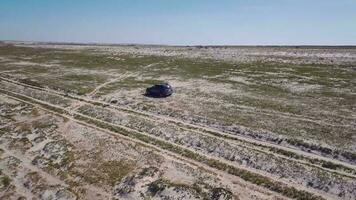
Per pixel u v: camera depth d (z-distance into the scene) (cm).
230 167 3444
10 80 7600
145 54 11475
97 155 3856
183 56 10538
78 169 3625
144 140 4166
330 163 3347
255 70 7594
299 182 3136
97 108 5338
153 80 7069
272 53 11119
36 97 6156
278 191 3038
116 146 4016
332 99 5162
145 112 5084
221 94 5753
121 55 11331
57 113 5269
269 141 3906
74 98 5950
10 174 3659
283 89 5888
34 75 8038
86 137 4328
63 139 4316
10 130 4769
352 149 3519
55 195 3238
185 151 3831
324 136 3853
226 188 3091
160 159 3662
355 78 6325
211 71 7744
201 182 3203
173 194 3078
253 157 3559
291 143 3791
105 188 3278
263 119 4478
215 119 4566
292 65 7988
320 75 6744
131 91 6184
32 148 4203
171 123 4581
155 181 3266
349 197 2889
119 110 5219
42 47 16788
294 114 4600
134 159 3700
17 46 17912
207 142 3953
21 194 3306
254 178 3238
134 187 3231
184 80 6962
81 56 11419
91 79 7350
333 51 11519
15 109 5588
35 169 3719
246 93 5738
